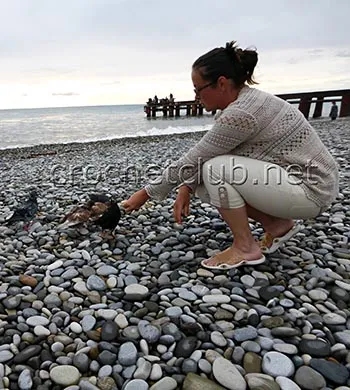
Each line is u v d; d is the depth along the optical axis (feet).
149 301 6.23
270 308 5.90
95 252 8.38
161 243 8.83
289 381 4.36
